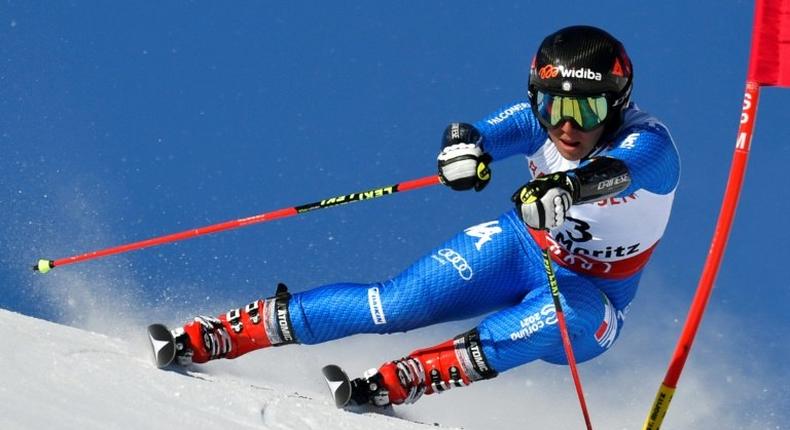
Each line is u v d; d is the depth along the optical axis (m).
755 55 14.48
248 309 17.30
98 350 15.54
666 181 16.42
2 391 12.11
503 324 16.50
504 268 17.52
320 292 17.34
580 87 15.67
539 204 14.35
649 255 17.59
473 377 16.64
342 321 17.25
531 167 17.98
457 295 17.41
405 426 15.72
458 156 16.39
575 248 17.12
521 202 14.45
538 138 17.56
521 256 17.56
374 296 17.22
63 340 15.38
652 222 16.97
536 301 16.59
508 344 16.42
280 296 17.36
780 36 14.41
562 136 16.22
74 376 13.62
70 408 12.20
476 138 16.67
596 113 15.88
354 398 16.41
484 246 17.48
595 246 17.02
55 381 13.15
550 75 15.81
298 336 17.28
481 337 16.53
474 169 16.36
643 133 16.02
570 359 15.54
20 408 11.68
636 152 15.66
